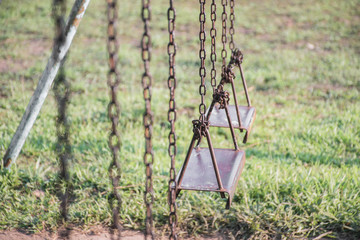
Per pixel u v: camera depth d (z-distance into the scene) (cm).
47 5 2120
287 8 2155
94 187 668
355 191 615
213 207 602
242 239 547
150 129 340
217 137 886
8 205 616
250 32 1753
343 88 1170
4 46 1547
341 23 1862
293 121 942
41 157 765
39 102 650
